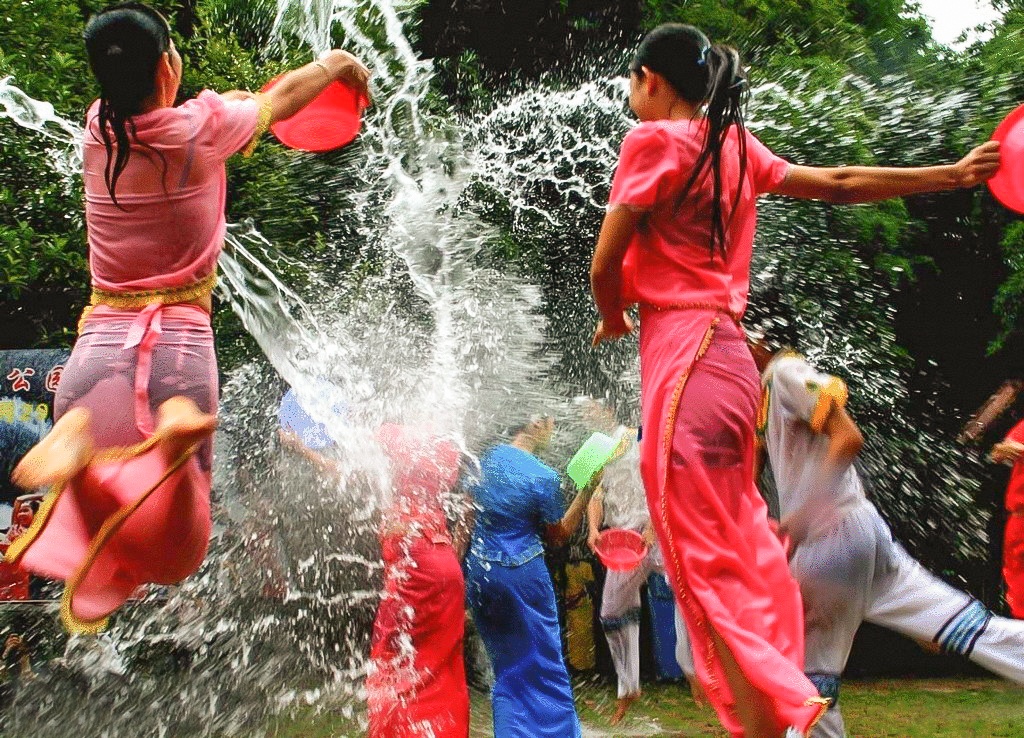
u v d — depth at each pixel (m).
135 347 3.69
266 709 7.00
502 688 5.93
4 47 7.11
